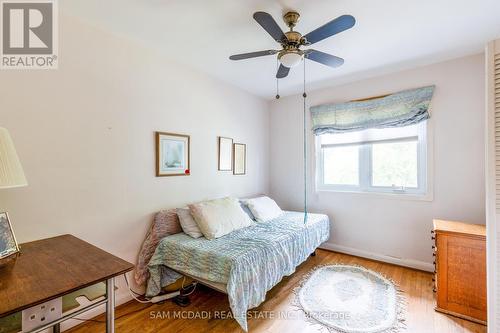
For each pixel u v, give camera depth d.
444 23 1.87
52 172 1.71
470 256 1.87
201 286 2.43
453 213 2.52
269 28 1.53
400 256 2.85
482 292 1.82
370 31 1.98
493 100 1.30
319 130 3.39
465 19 1.82
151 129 2.31
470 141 2.42
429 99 2.60
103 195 1.97
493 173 1.30
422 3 1.64
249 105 3.58
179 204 2.57
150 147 2.30
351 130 3.12
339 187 3.35
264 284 1.92
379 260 2.98
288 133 3.77
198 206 2.38
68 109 1.78
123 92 2.10
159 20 1.84
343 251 3.26
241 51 2.34
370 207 3.05
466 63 2.44
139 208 2.21
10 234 1.28
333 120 3.26
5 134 1.19
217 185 3.05
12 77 1.56
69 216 1.78
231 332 1.74
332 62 1.93
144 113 2.25
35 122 1.64
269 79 3.08
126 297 2.10
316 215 3.18
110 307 1.08
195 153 2.75
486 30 1.97
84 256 1.27
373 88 3.00
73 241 1.53
